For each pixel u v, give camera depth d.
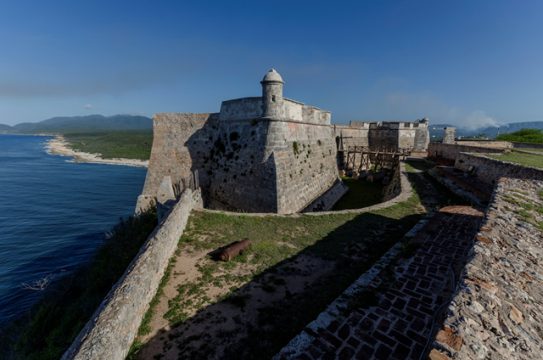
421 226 9.62
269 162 16.67
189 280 7.78
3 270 20.08
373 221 11.97
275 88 16.50
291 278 7.88
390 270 6.71
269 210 16.44
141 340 5.59
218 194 19.91
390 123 38.72
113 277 13.81
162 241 8.22
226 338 5.66
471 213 10.36
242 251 9.33
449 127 36.91
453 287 5.91
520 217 5.76
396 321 5.11
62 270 20.12
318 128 23.81
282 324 6.02
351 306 5.57
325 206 21.25
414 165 27.08
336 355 4.47
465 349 2.48
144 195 22.02
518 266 3.94
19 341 11.80
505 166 12.48
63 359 4.60
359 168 34.16
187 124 22.12
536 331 2.84
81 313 11.99
